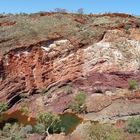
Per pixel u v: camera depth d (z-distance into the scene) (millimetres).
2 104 49562
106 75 53750
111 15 64250
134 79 53625
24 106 49969
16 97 51531
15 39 53531
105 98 48062
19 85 51688
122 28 59219
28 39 53750
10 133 39844
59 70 54094
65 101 49250
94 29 58250
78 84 53281
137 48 57656
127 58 55906
